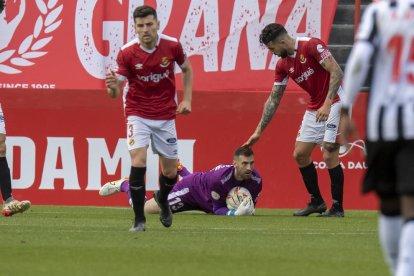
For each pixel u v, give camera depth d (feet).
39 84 152.25
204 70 152.46
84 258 75.77
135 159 100.17
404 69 58.29
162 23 151.94
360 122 150.30
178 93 151.12
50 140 151.33
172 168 104.22
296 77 132.98
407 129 57.11
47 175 151.33
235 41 152.25
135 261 74.18
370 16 59.06
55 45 152.35
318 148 150.41
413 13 58.54
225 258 76.64
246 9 152.15
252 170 136.98
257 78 152.66
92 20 152.15
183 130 151.53
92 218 125.29
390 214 60.03
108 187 147.13
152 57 99.76
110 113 151.23
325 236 99.66
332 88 129.18
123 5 151.84
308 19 151.94
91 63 152.46
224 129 151.43
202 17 152.15
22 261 73.31
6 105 150.51
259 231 106.01
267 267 71.36
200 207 139.74
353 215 140.15
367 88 151.53
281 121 151.33
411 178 56.29
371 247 87.51
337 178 135.74
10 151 150.92
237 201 137.59
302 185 151.74
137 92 100.73
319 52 130.11
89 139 151.53
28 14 152.05
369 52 58.13
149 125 100.73
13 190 151.12
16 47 151.94
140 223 101.86
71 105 151.23
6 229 103.86
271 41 131.75
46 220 120.26
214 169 139.23
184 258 76.28
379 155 58.39
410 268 54.75
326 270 70.23
